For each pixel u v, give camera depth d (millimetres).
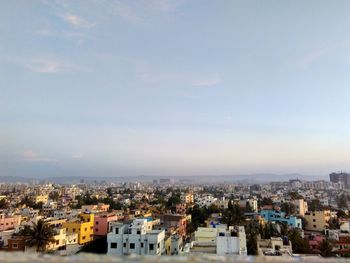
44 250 55281
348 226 91375
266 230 77875
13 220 91688
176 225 82125
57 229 65562
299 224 105125
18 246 56250
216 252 40812
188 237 79812
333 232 82812
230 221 91312
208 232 51906
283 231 81438
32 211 117812
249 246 52031
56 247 62656
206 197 196875
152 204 172875
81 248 62656
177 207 144750
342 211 125875
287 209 137875
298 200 147000
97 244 66625
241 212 126250
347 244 72375
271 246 56781
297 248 67312
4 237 61250
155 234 51875
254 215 119062
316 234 90562
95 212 99000
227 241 41156
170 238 60969
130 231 52688
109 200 176750
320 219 106125
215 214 120938
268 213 120125
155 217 93688
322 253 64625
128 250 50656
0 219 87250
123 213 107375
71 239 69750
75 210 122562
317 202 185625
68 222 77188
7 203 155750
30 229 60250
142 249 50438
